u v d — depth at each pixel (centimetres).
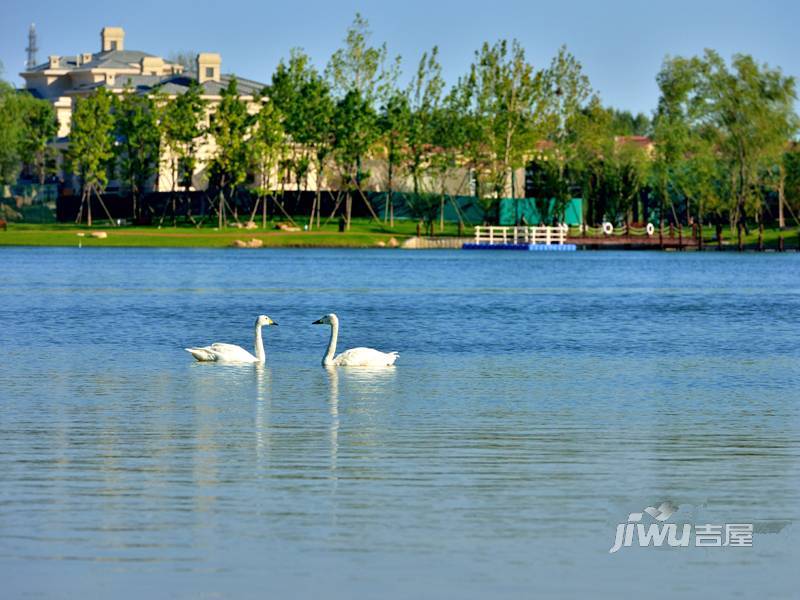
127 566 1678
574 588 1625
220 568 1673
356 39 15388
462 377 3450
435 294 7012
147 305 6025
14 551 1736
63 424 2659
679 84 14250
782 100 13962
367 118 14850
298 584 1620
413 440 2502
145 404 2934
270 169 15275
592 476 2195
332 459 2312
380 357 3644
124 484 2108
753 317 5575
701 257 12644
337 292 7125
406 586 1619
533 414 2822
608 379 3438
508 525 1881
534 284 8056
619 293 7219
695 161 14162
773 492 2092
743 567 1716
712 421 2739
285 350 4128
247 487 2094
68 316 5362
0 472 2194
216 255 11981
